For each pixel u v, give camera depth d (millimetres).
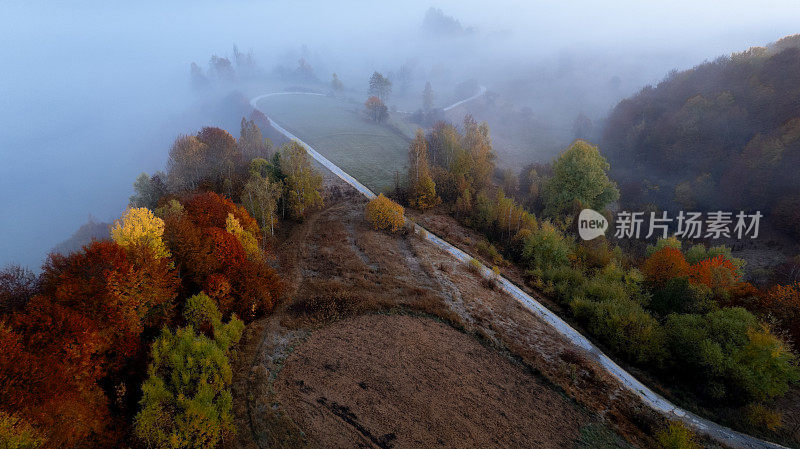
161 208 40062
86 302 22609
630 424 27375
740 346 33844
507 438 24016
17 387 17344
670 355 35625
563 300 46125
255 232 46031
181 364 22266
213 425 19953
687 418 29719
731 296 47094
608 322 38844
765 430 29312
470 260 52000
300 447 21391
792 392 33688
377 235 55094
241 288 32094
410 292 39594
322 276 41375
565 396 28906
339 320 33594
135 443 19578
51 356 18828
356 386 26266
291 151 60000
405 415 24422
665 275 48344
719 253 55000
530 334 36906
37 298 21109
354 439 22250
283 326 31828
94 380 20625
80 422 18578
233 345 27719
